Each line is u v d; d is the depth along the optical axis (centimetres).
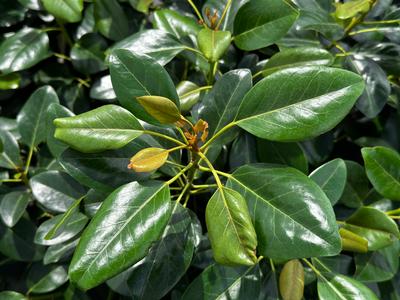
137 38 38
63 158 31
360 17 41
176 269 32
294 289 34
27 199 42
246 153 38
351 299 34
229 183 31
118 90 31
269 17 37
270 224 28
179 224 33
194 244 33
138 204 29
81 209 34
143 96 28
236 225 27
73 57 45
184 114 39
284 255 27
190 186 35
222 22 43
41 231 37
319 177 35
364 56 42
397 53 42
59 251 38
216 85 34
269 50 44
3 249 42
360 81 28
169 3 49
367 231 37
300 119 29
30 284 43
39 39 45
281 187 29
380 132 47
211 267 34
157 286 32
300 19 42
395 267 39
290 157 37
